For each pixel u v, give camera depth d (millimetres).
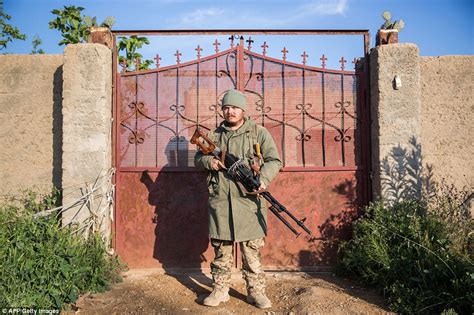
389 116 4410
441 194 4672
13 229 3670
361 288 4090
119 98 4723
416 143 4383
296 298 3828
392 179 4379
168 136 4719
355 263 4180
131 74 4738
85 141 4387
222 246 3705
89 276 3959
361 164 4672
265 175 3529
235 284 4254
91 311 3555
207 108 4727
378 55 4449
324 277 4441
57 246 3688
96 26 4645
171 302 3793
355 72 4707
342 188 4668
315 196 4672
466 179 4703
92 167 4379
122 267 4547
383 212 4250
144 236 4680
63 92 4402
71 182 4367
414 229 3857
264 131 3729
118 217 4676
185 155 4703
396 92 4418
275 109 4719
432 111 4766
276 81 4734
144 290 4070
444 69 4781
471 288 3299
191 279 4418
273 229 4688
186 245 4664
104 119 4418
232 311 3598
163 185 4688
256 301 3660
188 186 4684
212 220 3689
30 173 4762
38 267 3537
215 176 3676
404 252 3838
